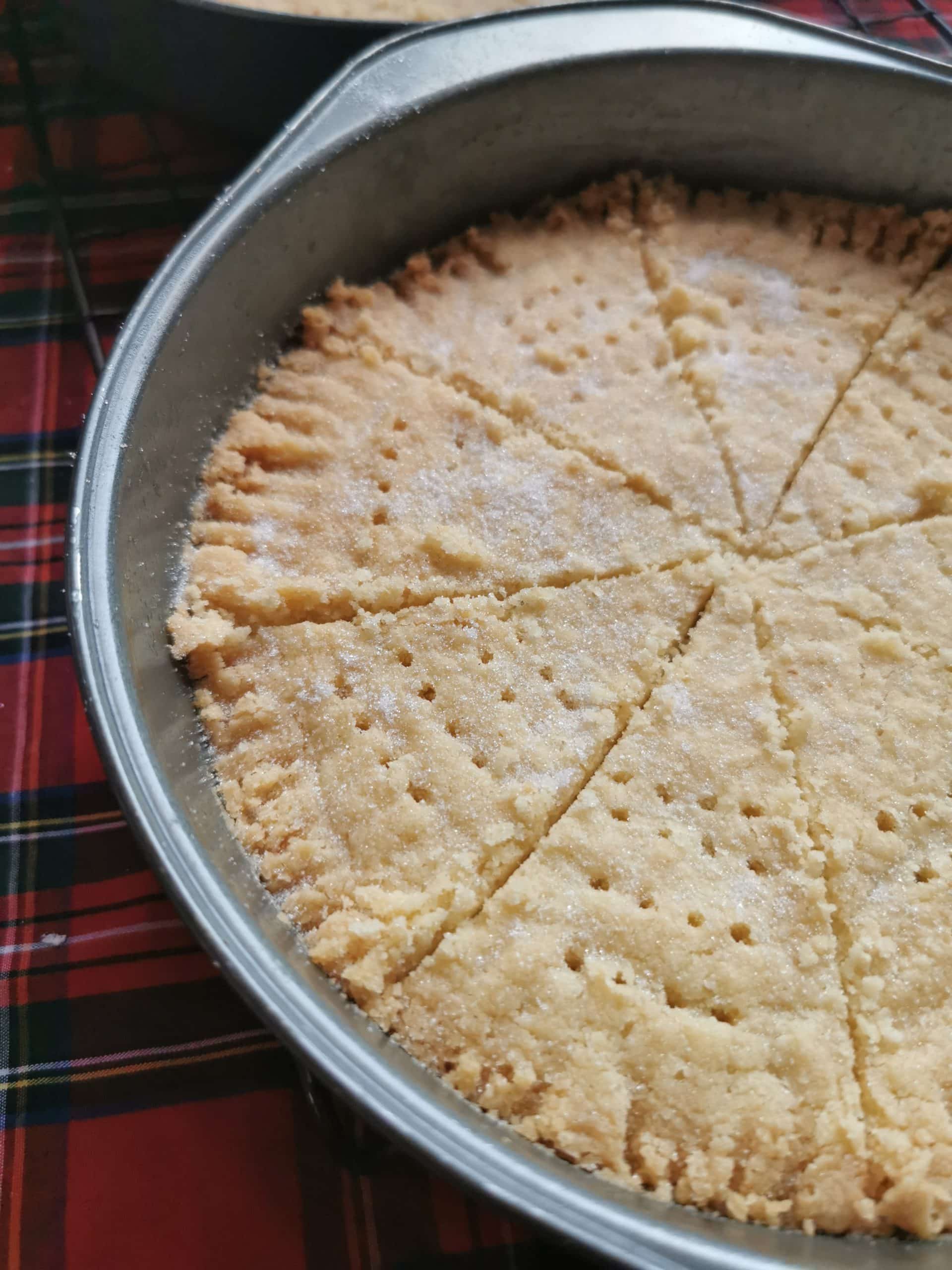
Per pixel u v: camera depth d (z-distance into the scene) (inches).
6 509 9.2
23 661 8.6
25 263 10.2
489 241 8.9
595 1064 5.9
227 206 7.3
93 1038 7.1
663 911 6.3
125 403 6.6
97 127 10.8
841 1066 6.0
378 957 6.1
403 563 7.4
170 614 7.1
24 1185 6.7
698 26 8.2
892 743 7.0
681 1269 4.7
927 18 10.4
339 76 7.8
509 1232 6.6
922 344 8.6
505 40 8.1
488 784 6.7
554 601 7.4
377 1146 6.6
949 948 6.3
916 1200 5.6
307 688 7.0
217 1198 6.7
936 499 7.9
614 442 8.0
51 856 7.8
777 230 9.1
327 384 8.1
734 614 7.4
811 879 6.5
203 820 6.4
